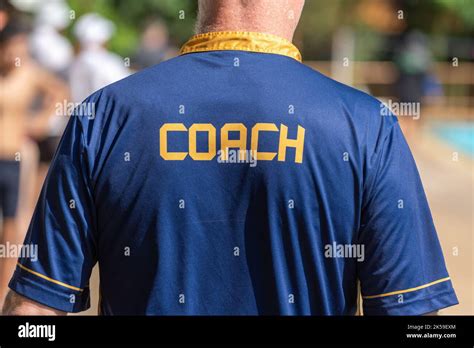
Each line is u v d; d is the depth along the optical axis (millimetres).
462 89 23875
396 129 2150
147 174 2068
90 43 9844
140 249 2084
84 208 2104
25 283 2125
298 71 2137
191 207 2070
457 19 26438
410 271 2109
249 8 2158
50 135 8578
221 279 2080
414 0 25844
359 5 25125
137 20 22156
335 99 2113
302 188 2070
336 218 2086
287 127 2072
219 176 2074
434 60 24656
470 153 15633
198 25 2242
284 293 2076
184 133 2072
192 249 2072
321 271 2090
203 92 2094
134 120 2084
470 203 10711
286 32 2197
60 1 14492
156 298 2080
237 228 2078
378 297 2131
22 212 7285
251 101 2080
